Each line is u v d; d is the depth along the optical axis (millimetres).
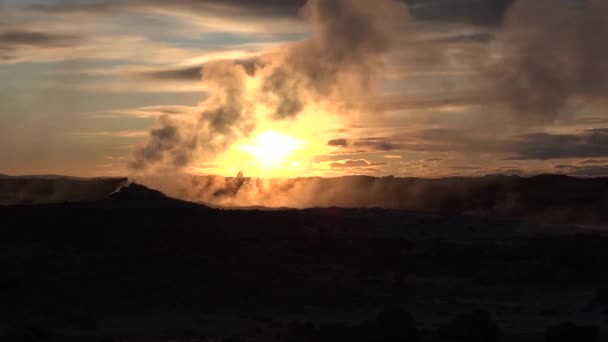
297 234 69438
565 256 66500
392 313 38281
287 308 49281
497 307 50500
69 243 61031
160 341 38781
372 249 67500
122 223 66875
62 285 50438
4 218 66750
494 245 71688
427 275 61125
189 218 70688
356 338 37688
